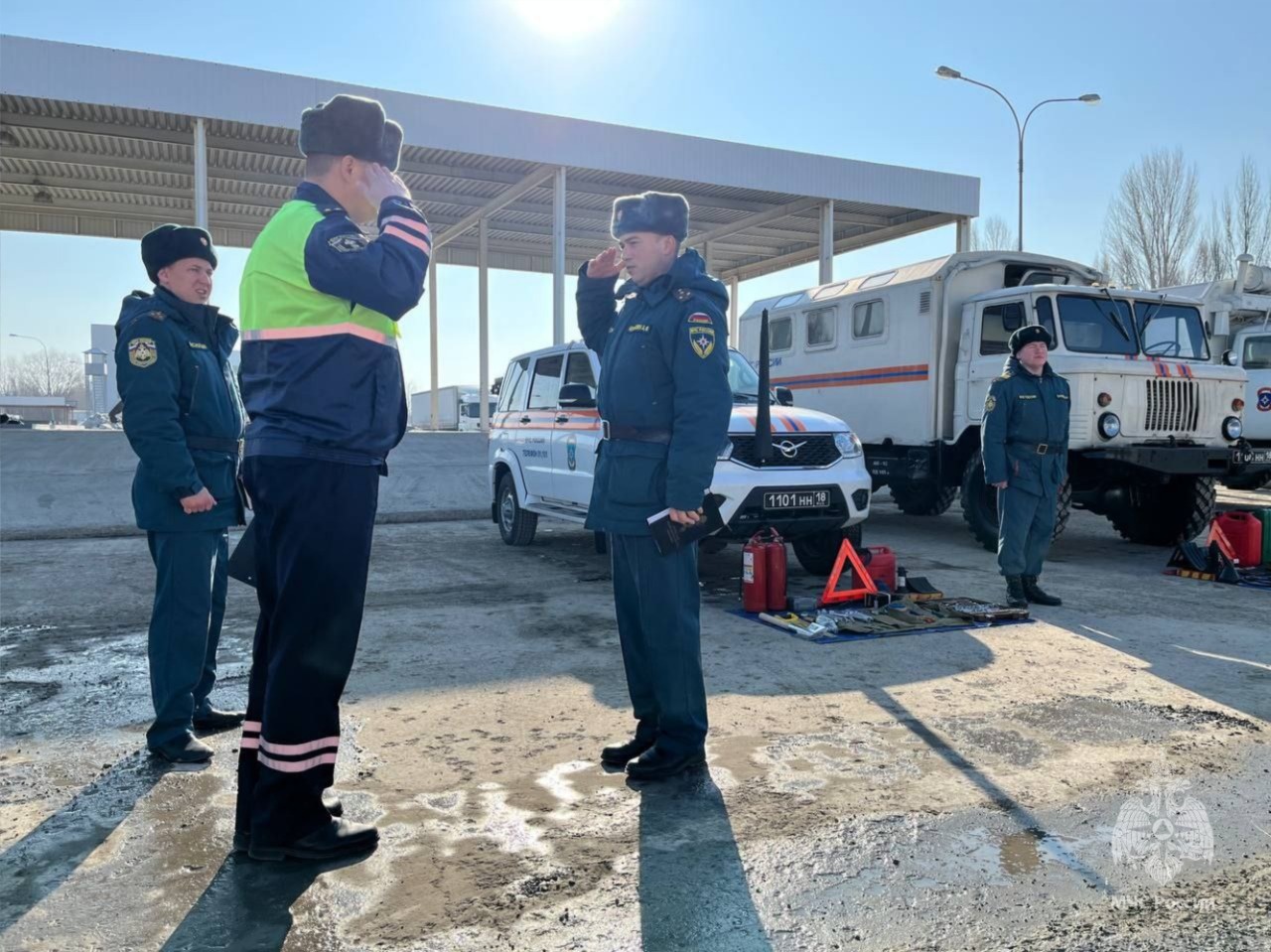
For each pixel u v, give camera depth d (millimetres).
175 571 3299
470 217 21406
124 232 21469
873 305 10422
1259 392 12688
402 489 12570
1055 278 9836
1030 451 5867
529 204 20438
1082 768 3232
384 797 2992
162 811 2889
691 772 3199
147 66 13258
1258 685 4262
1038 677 4406
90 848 2639
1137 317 8812
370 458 2566
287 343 2457
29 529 10305
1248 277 12531
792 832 2734
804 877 2465
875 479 10695
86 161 16641
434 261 25078
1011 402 5871
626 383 3197
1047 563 8172
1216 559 7180
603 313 3643
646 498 3129
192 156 16547
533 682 4344
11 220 20766
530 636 5266
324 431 2463
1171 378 8266
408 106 14891
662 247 3193
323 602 2488
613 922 2238
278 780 2498
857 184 18062
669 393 3156
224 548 3680
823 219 18250
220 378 3445
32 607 6211
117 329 3334
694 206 19922
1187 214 31188
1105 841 2674
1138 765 3262
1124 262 32281
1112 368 7980
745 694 4137
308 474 2455
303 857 2523
